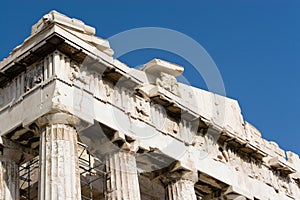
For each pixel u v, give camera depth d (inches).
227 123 1635.1
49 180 1158.3
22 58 1277.1
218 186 1546.5
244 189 1595.7
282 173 1817.2
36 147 1309.1
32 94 1253.1
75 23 1291.8
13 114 1272.1
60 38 1243.2
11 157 1282.0
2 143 1267.2
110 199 1272.1
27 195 1503.4
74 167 1189.7
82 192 1589.6
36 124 1235.9
